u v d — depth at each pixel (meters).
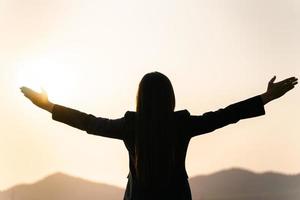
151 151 3.47
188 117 3.62
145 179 3.49
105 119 3.72
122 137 3.65
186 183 3.59
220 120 3.62
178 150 3.60
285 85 3.66
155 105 3.53
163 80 3.59
